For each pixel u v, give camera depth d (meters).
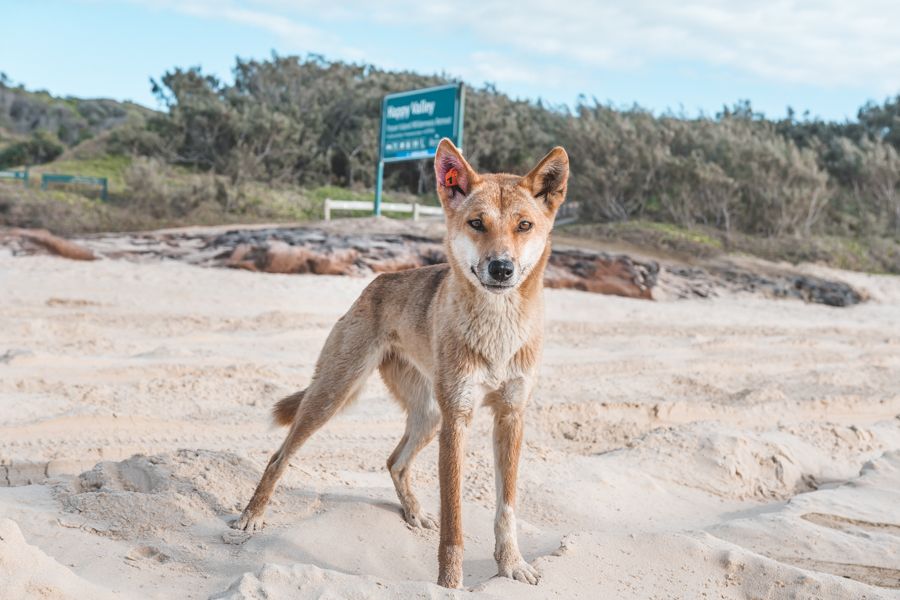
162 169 27.12
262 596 3.12
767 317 17.03
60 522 4.07
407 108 22.14
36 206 20.95
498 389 4.14
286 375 8.46
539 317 4.22
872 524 4.98
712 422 6.97
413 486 5.37
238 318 12.23
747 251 23.47
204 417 6.80
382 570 4.02
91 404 6.78
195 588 3.48
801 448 6.71
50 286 13.77
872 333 15.22
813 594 3.70
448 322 4.12
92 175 27.77
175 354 8.99
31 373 7.64
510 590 3.58
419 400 4.79
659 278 19.11
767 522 4.82
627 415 7.84
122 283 14.51
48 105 60.62
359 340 4.70
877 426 7.69
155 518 4.24
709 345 12.38
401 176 32.94
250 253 16.98
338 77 36.56
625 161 26.69
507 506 4.07
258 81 35.84
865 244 26.03
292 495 4.79
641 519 5.18
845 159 29.80
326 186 29.89
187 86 35.59
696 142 28.67
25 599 2.93
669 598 3.72
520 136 32.16
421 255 18.09
